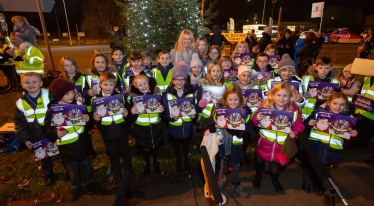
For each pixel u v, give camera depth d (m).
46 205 3.30
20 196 3.47
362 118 4.28
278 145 3.18
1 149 4.60
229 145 3.16
